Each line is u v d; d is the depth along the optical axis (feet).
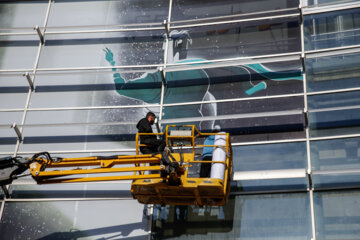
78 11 90.22
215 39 83.87
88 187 75.87
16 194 76.23
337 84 76.33
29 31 88.84
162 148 68.80
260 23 83.61
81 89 83.10
